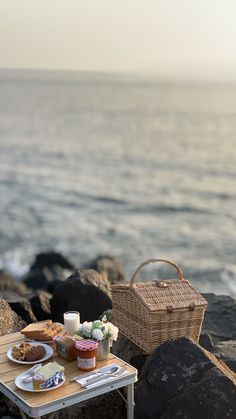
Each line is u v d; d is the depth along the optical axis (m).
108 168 38.00
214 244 20.66
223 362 5.03
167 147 49.19
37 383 3.87
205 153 45.03
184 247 20.25
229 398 4.38
